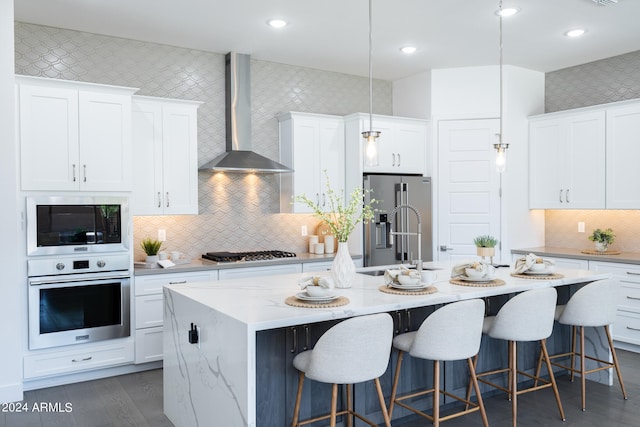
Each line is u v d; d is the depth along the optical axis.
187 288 3.22
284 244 5.57
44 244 3.81
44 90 3.85
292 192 5.32
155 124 4.54
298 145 5.33
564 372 4.18
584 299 3.37
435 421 2.81
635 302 4.65
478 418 3.33
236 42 4.82
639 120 4.77
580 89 5.63
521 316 3.05
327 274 3.81
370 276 3.68
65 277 3.89
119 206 4.14
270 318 2.38
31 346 3.77
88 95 4.03
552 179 5.53
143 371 4.32
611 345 3.68
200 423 2.81
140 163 4.46
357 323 2.36
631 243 5.24
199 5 3.94
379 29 4.50
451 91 5.76
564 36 4.70
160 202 4.56
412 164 5.77
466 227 5.73
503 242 5.59
